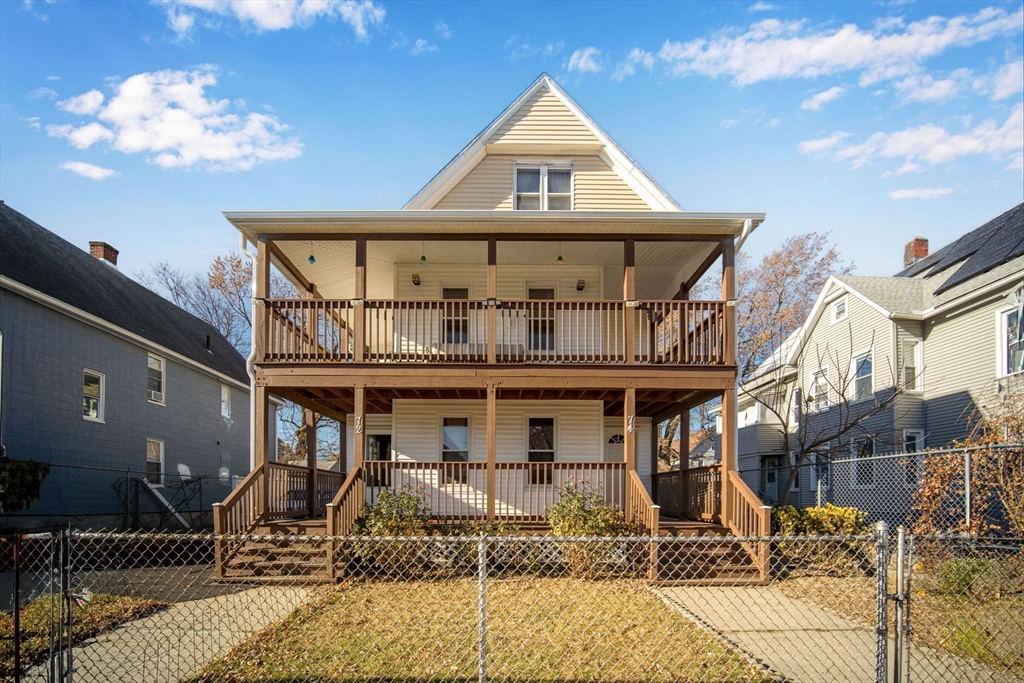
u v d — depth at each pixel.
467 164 14.57
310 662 5.84
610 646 6.32
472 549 10.44
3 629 6.86
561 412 14.64
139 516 17.89
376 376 11.60
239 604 8.23
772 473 25.66
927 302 18.70
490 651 6.14
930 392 17.97
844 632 6.96
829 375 21.56
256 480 11.15
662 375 11.65
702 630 6.91
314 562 10.16
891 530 15.32
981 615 7.21
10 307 13.92
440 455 14.48
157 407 19.69
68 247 20.34
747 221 11.50
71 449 15.69
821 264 29.39
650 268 14.77
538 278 14.93
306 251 13.29
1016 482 9.10
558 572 10.46
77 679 5.47
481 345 14.53
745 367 29.88
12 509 12.70
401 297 14.71
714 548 10.70
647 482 16.30
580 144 14.69
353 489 10.92
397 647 6.27
